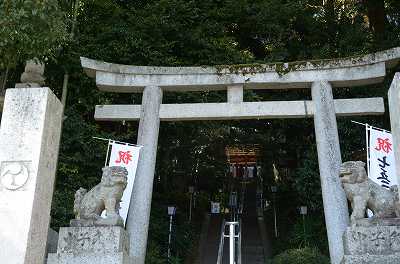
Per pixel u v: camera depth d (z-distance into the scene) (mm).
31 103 5000
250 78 11453
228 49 15484
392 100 5027
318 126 10867
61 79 14469
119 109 11562
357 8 17875
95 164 13453
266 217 21859
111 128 15352
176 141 16078
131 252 9938
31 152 4809
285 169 18953
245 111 11188
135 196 10477
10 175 4723
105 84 11656
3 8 7359
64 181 13195
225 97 14453
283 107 11156
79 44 14430
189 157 18484
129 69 11773
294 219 18188
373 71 11211
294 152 17688
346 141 14523
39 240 4773
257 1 16953
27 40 7707
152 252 13719
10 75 13211
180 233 16828
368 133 11578
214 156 20422
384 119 14719
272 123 16766
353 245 7879
